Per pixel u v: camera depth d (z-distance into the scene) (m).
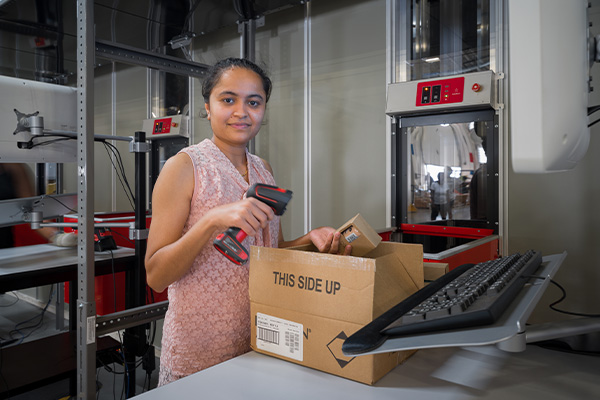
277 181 2.90
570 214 1.89
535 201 1.98
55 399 2.33
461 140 2.17
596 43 0.62
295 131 2.79
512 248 2.04
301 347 0.68
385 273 0.65
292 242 0.98
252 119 0.94
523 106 0.47
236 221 0.70
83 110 1.35
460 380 0.63
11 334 3.35
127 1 2.02
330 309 0.65
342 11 2.55
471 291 0.60
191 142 3.35
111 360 1.94
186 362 0.93
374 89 2.45
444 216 2.25
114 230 2.76
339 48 2.57
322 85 2.65
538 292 0.63
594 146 1.83
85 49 1.34
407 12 2.31
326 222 2.69
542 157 0.47
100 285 2.26
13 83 1.70
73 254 2.04
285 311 0.70
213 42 3.17
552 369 0.68
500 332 0.48
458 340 0.49
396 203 2.37
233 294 0.93
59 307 3.44
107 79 4.16
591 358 0.73
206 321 0.92
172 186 0.88
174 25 2.38
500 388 0.61
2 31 2.49
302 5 2.71
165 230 0.88
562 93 0.50
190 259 0.81
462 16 2.15
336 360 0.64
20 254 2.04
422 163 2.30
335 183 2.63
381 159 2.43
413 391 0.60
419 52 2.30
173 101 3.51
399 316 0.60
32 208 1.87
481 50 2.10
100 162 4.23
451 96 1.97
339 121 2.60
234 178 0.95
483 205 2.12
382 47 2.41
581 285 1.88
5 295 4.49
